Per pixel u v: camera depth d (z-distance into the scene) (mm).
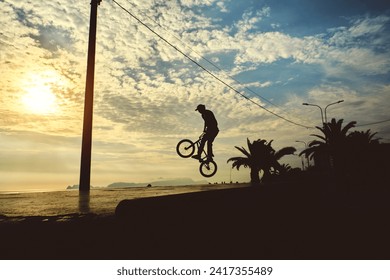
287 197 5590
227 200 3283
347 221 4824
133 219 2139
